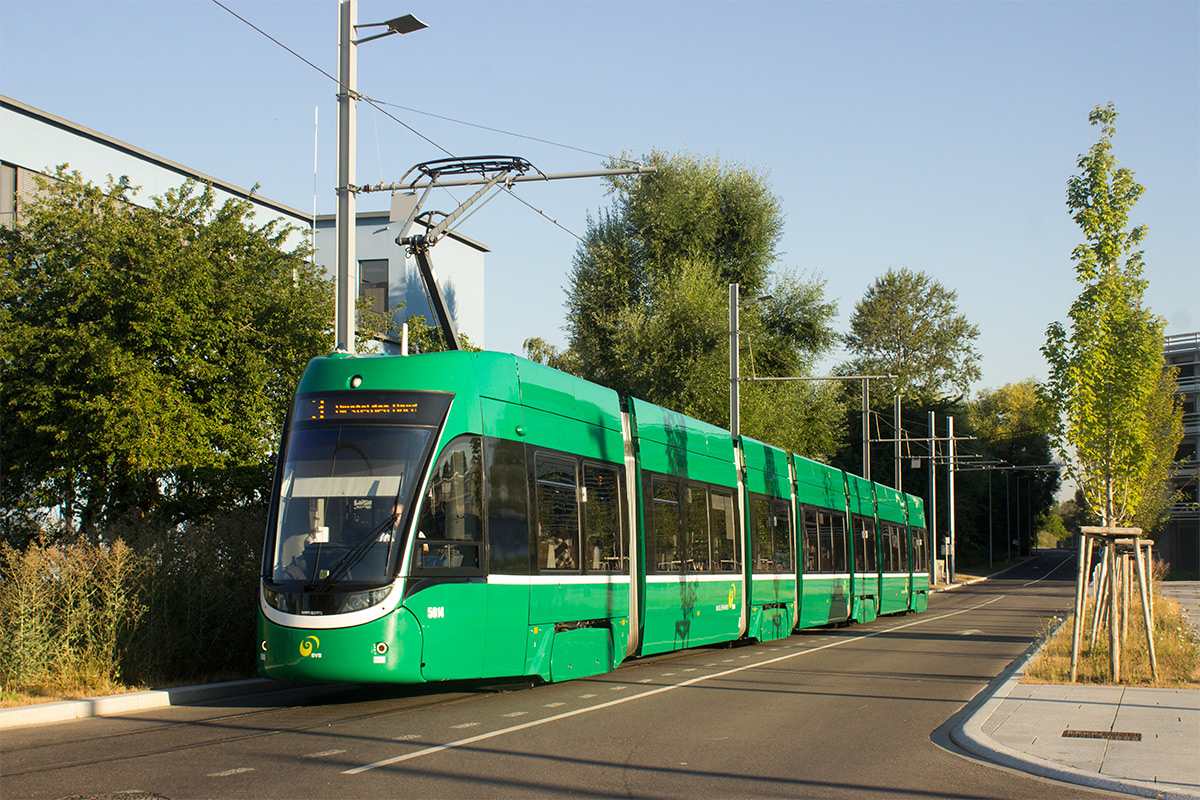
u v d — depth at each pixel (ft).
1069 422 53.11
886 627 93.61
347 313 50.31
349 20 51.55
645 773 27.35
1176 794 25.44
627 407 53.52
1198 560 233.14
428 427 38.01
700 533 60.49
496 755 29.14
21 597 39.60
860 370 291.79
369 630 34.99
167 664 42.75
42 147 82.53
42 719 34.63
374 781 25.50
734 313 99.45
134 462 48.83
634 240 145.28
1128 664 49.11
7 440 52.54
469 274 142.00
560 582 43.65
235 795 23.89
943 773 28.48
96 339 50.52
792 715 38.45
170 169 93.35
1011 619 106.93
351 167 51.03
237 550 47.39
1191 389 237.04
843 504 93.20
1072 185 54.19
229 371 55.52
